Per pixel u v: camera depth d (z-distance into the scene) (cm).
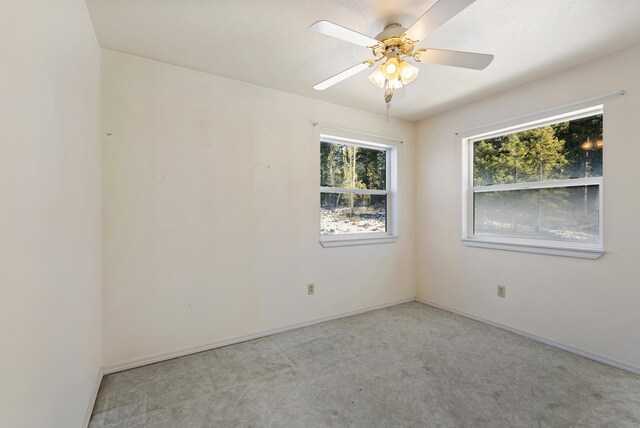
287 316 294
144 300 226
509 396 187
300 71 248
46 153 110
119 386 197
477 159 330
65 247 131
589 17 176
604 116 227
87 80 173
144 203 225
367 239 347
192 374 212
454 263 343
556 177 265
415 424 163
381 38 163
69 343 134
